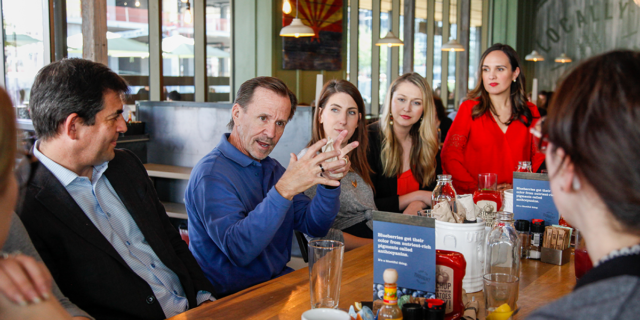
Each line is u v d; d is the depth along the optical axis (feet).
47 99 4.31
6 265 2.20
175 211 13.48
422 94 7.68
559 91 2.01
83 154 4.51
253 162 5.71
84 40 14.74
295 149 12.99
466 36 36.45
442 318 3.10
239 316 3.74
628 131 1.76
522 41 42.88
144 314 4.58
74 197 4.62
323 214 5.79
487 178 6.21
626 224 1.85
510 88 8.54
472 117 8.60
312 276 3.73
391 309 3.10
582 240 4.48
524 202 5.82
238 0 25.48
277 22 25.57
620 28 40.22
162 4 21.25
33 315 2.21
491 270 4.24
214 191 5.26
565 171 1.98
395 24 31.07
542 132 2.09
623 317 1.66
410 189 8.11
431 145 7.98
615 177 1.79
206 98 24.04
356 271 4.82
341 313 3.12
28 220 4.12
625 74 1.83
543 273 4.84
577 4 42.22
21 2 16.40
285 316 3.73
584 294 1.78
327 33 27.84
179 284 5.28
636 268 1.81
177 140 15.29
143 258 5.06
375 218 3.64
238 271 5.49
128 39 20.39
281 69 26.09
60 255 4.25
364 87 30.78
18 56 16.69
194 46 23.06
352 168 7.30
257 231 4.82
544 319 1.78
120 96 4.65
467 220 4.31
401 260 3.55
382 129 8.01
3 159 2.02
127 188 5.11
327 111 6.98
